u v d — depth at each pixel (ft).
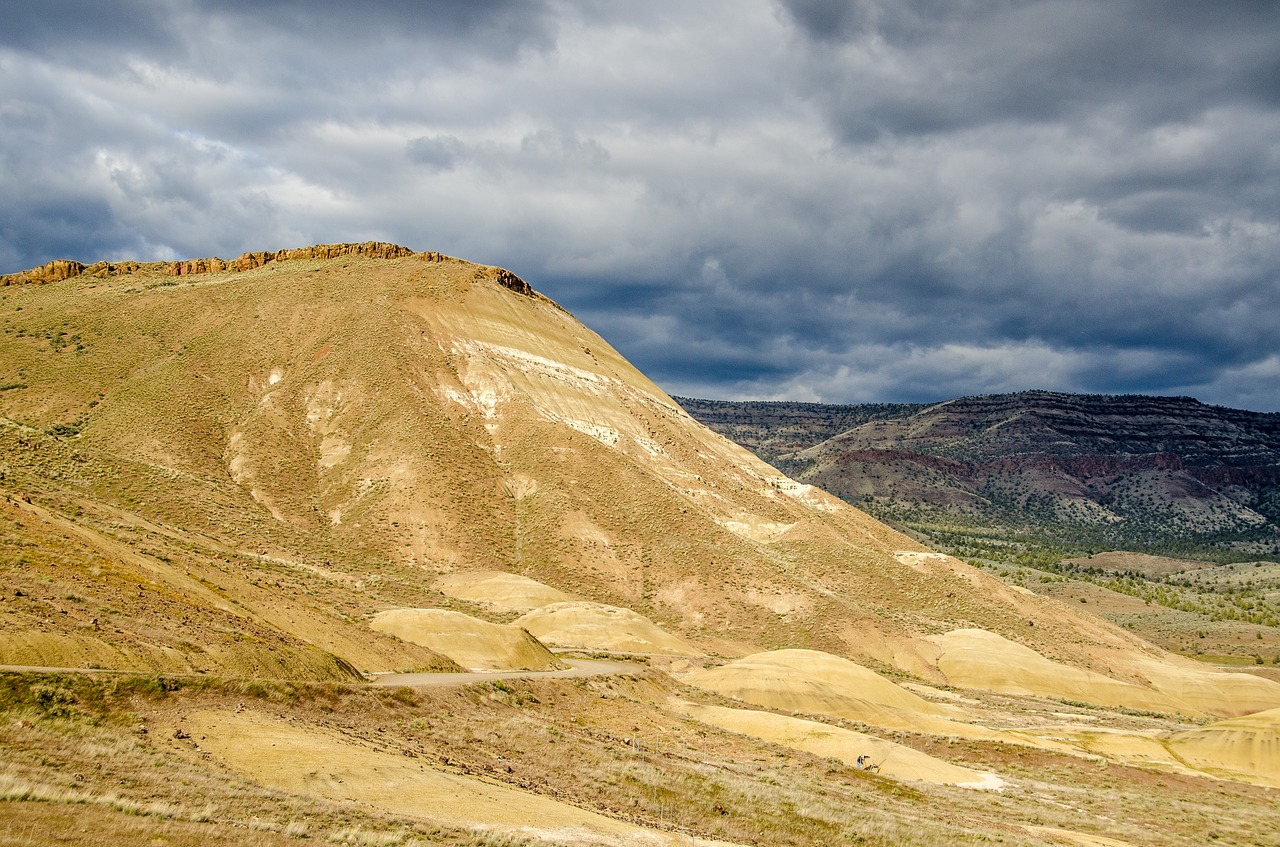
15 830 59.67
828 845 121.49
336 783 91.71
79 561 134.82
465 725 135.95
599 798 120.26
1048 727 281.95
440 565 369.09
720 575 399.65
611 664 261.24
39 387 422.41
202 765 86.28
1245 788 213.66
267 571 238.89
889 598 453.58
